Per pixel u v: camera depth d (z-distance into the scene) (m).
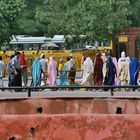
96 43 70.94
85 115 10.81
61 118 10.84
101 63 37.97
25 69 40.75
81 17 67.38
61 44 76.38
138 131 10.74
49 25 69.44
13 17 64.62
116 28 65.44
